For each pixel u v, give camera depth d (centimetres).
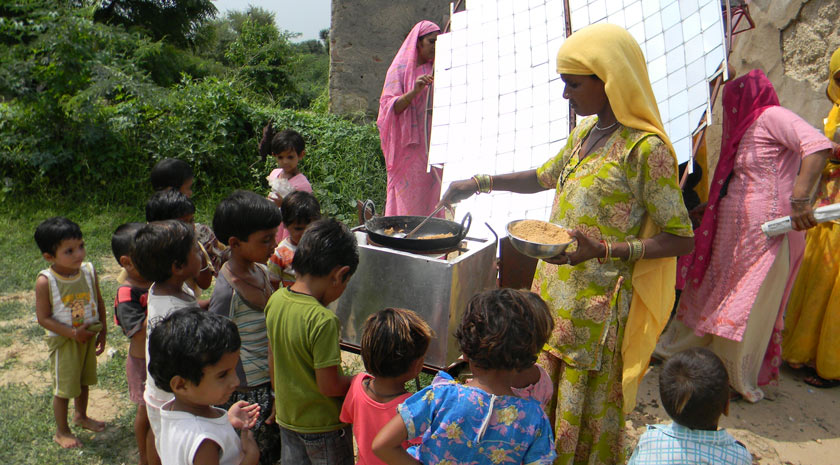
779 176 343
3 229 605
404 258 267
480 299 186
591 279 245
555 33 400
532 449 184
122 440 323
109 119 709
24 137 690
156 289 248
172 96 740
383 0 798
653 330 248
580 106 241
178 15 2922
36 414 339
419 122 483
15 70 677
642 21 361
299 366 224
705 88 313
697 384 194
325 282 227
